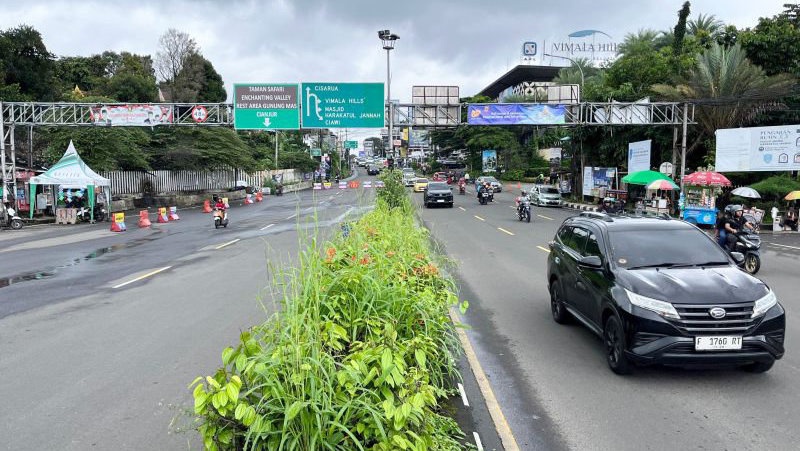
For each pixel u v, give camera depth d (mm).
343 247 5992
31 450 4672
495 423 5074
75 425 5145
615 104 29562
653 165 34812
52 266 14961
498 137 73062
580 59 71125
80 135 33656
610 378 6250
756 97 25734
